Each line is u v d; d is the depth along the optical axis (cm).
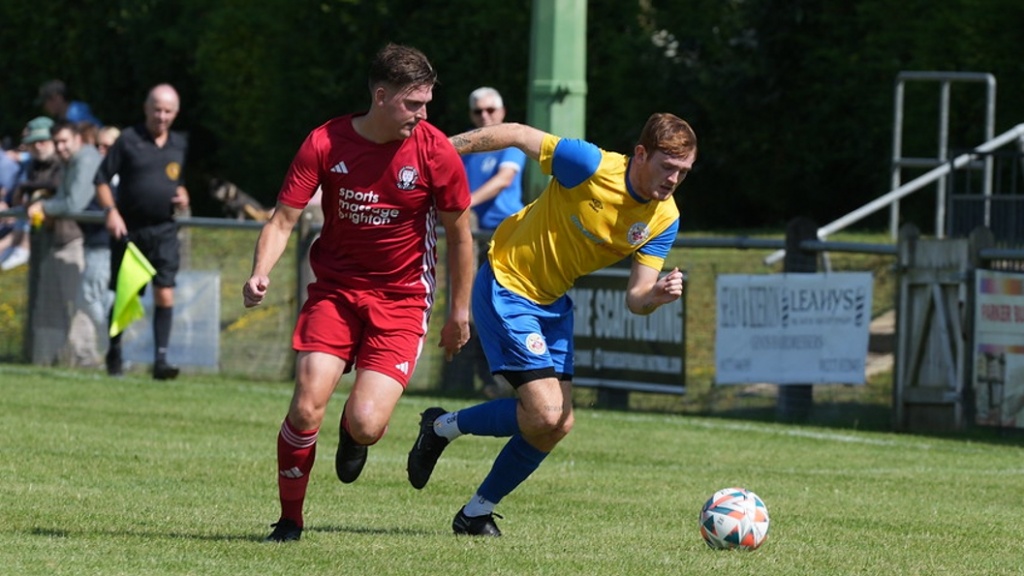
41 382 3900
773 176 6706
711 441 3180
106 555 1695
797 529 2078
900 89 5131
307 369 1767
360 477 2503
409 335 1802
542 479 2564
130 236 3922
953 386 3434
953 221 4362
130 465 2534
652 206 1889
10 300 4788
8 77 8450
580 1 3809
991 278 3356
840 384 3547
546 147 1888
